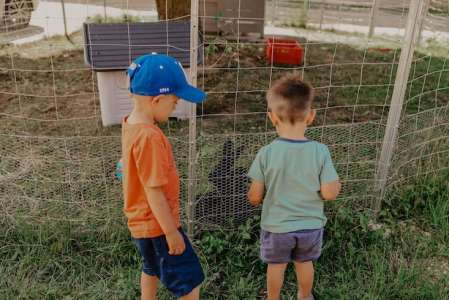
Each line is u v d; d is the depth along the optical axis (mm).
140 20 7484
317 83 5766
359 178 3504
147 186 2070
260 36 6973
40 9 7883
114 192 3430
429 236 3240
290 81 2375
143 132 2068
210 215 3166
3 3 4805
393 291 2789
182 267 2273
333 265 3002
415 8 2883
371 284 2830
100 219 3182
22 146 4195
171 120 4785
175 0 5461
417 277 2871
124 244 3039
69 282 2826
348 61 6531
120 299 2725
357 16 8594
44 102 5164
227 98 5297
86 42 4484
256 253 2990
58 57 6340
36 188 3496
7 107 5023
